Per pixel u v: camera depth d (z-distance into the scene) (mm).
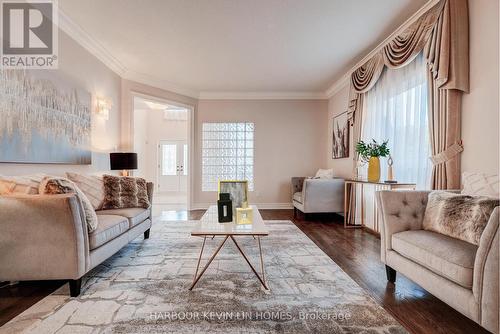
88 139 3361
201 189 5742
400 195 2061
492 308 1244
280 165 5773
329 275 2182
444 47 2236
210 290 1905
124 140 4387
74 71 3068
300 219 4594
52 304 1706
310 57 3871
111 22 2932
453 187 2260
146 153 9000
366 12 2736
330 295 1845
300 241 3184
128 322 1510
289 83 5102
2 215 1726
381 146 3133
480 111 2109
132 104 4480
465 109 2232
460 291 1399
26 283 2018
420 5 2605
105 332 1422
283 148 5773
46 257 1764
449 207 1757
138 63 4094
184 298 1786
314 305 1709
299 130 5773
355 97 4133
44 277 1772
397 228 2000
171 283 2016
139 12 2742
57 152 2752
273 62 4059
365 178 3998
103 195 2877
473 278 1330
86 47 3305
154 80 4770
